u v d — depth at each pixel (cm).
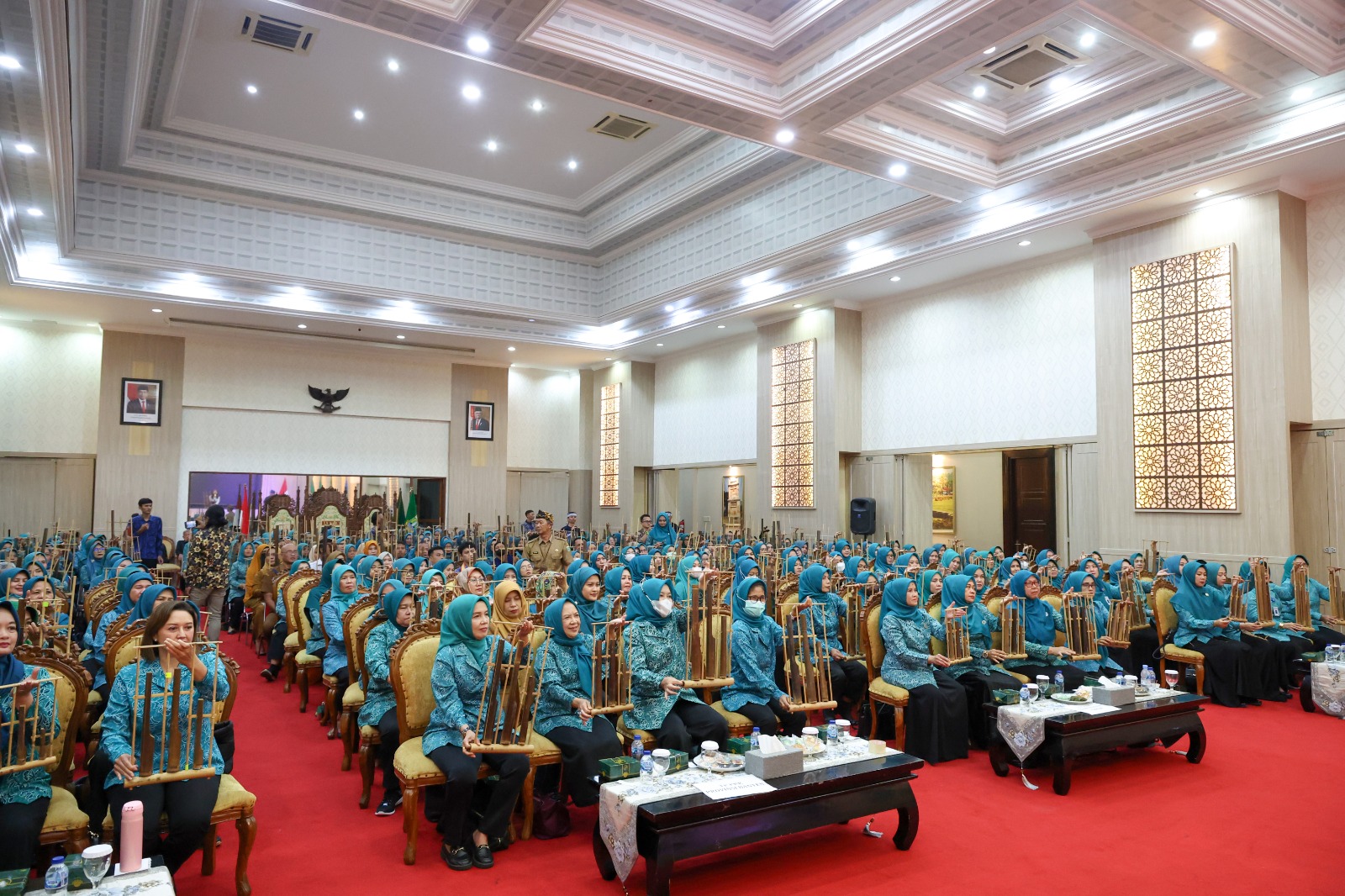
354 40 1107
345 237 1591
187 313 1574
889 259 1292
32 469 1670
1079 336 1177
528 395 2230
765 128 904
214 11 1038
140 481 1691
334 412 1914
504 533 1630
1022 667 641
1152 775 544
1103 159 982
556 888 384
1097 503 1145
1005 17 689
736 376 1800
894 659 599
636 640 509
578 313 1861
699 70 823
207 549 884
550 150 1461
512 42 725
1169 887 384
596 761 446
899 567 859
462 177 1580
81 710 397
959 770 556
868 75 787
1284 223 935
